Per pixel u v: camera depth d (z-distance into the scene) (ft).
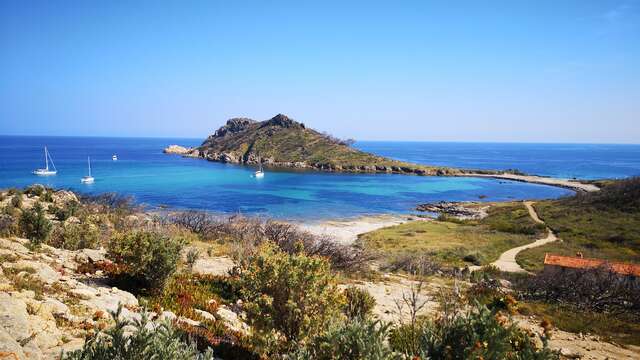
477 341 16.11
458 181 437.17
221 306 34.60
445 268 92.17
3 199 96.63
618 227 169.17
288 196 282.36
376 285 58.29
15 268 27.40
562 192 355.97
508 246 144.66
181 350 15.38
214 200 248.93
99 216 90.38
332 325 17.97
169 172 426.92
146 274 33.06
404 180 431.43
